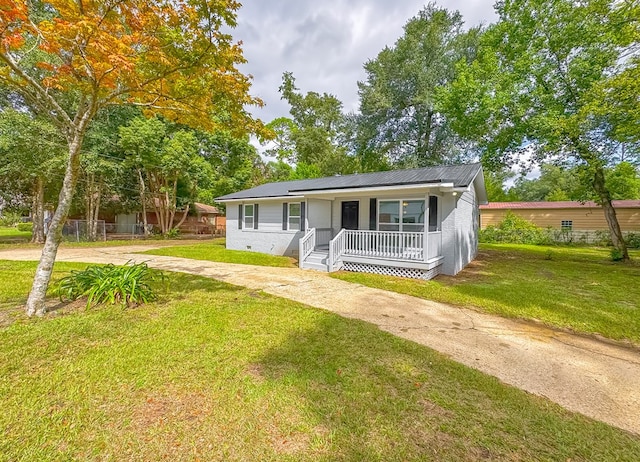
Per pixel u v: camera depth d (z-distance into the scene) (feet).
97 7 13.24
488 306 19.69
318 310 17.29
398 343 12.94
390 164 85.71
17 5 10.98
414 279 27.50
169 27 15.07
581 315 18.10
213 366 10.40
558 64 43.45
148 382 9.30
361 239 31.22
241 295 20.06
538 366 11.75
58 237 15.24
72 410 7.89
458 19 73.10
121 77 14.82
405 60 74.08
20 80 15.42
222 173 79.92
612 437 7.73
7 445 6.66
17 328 12.77
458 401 8.93
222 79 17.04
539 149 46.88
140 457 6.49
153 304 17.13
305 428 7.54
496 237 73.87
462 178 30.17
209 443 6.95
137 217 89.81
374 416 8.07
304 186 42.29
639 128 29.76
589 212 70.69
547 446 7.28
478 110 46.55
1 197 59.36
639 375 11.31
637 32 29.09
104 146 54.39
